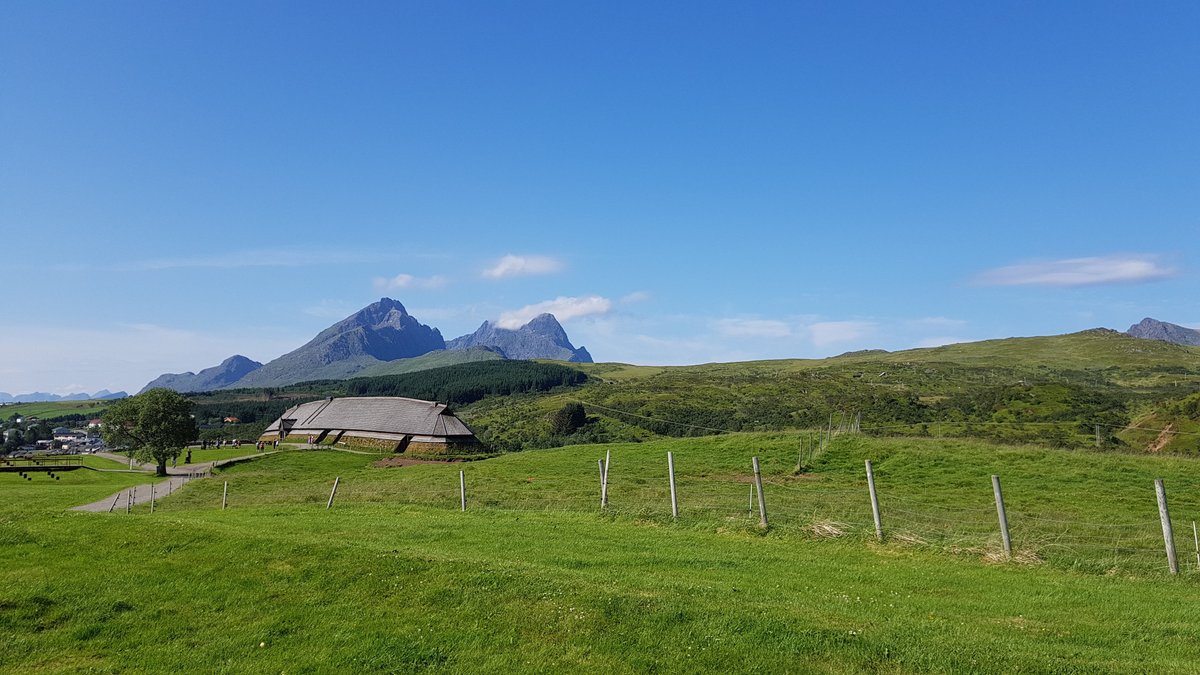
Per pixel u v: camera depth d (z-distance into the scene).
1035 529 26.03
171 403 83.88
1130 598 16.73
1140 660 12.09
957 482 41.72
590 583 15.45
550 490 41.66
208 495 53.09
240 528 22.89
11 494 56.69
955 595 16.88
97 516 22.28
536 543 22.77
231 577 16.02
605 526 26.66
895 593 16.88
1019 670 11.17
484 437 132.62
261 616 13.80
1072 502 34.94
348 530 25.45
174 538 19.19
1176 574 19.08
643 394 173.50
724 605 13.95
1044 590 17.45
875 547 22.69
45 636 12.82
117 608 14.17
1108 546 22.62
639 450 61.19
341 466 81.38
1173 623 14.54
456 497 38.31
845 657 11.63
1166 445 63.25
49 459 115.94
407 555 17.55
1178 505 34.09
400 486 47.34
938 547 22.11
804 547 22.89
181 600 14.65
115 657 12.02
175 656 12.04
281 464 84.81
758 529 24.95
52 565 16.88
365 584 15.38
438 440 111.31
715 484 42.88
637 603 13.68
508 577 15.47
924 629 13.28
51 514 22.36
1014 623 14.39
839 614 14.20
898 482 42.66
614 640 12.23
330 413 129.25
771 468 49.53
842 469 47.75
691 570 18.84
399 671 11.39
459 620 13.33
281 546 18.17
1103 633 13.75
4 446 171.12
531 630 12.78
